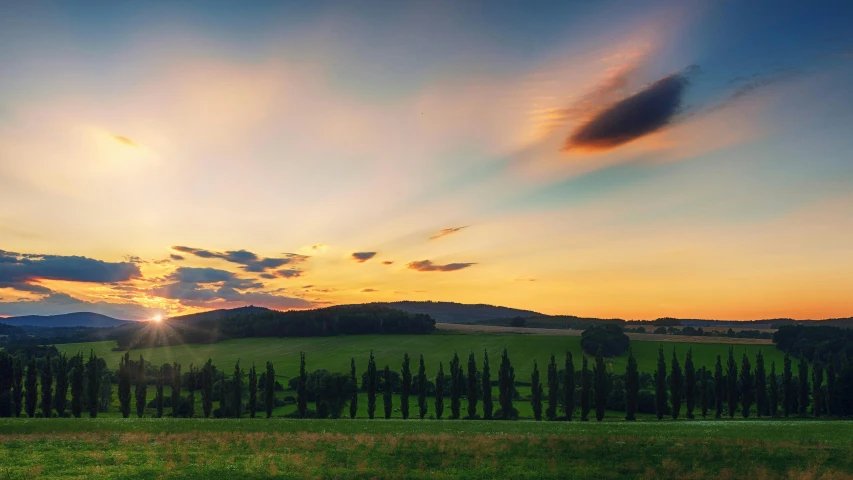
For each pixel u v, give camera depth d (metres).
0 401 99.88
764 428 60.94
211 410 116.38
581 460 36.59
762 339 192.25
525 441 43.75
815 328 163.88
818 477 32.62
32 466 31.70
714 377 120.25
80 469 31.16
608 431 56.22
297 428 58.22
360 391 139.75
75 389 102.75
